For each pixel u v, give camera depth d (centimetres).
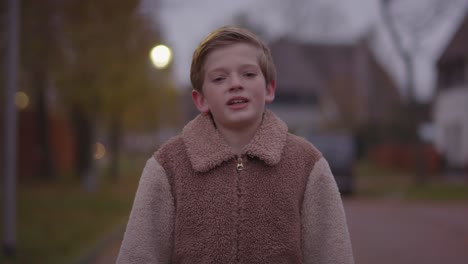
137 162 3875
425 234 912
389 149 3188
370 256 730
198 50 193
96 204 1230
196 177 181
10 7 706
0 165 1520
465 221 1077
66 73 1178
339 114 3844
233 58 186
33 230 848
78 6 1022
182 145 189
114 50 1193
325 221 183
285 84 4419
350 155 1656
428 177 2359
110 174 2469
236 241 174
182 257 176
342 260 179
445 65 2641
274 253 173
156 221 183
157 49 1131
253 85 186
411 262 693
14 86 711
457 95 2541
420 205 1380
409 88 2017
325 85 4434
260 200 177
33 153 1878
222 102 186
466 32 2509
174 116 3278
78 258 657
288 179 180
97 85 1287
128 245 180
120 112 1450
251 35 192
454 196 1588
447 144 2639
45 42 1025
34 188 1595
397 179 2380
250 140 191
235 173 181
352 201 1482
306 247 183
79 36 1072
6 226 681
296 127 4350
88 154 1603
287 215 176
